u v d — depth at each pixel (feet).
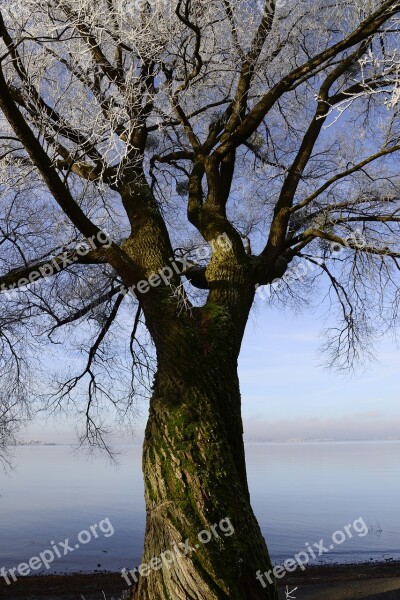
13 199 26.99
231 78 25.31
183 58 21.44
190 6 20.77
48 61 19.53
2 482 196.24
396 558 63.57
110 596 34.88
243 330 21.21
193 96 25.13
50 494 148.36
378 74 21.58
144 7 19.38
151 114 22.89
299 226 27.14
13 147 23.40
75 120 19.79
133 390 32.99
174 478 16.96
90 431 32.76
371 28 20.80
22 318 29.40
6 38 16.93
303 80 23.81
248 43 22.75
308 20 23.68
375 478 216.33
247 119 23.26
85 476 229.04
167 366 18.79
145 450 18.01
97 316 30.55
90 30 18.52
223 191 25.00
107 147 20.08
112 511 109.50
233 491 17.07
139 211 22.34
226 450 17.61
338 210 27.43
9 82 20.47
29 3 18.74
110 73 20.70
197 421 17.74
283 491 157.79
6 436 31.94
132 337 32.48
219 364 19.07
